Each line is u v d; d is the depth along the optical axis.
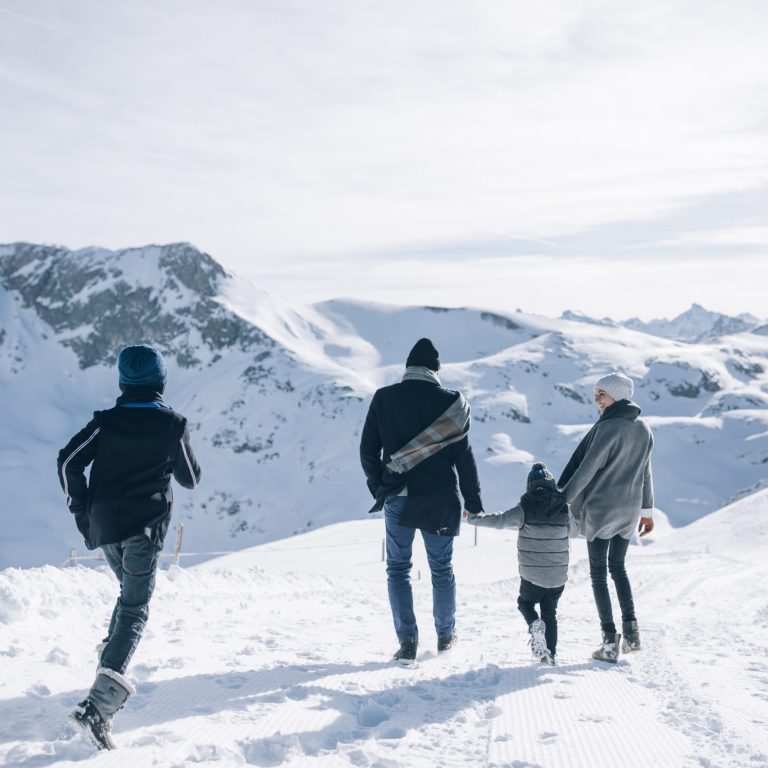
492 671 4.92
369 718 3.90
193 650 5.28
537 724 3.64
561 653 5.98
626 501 5.73
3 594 5.33
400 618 5.36
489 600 12.05
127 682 3.18
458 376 173.75
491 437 148.00
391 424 5.48
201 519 139.12
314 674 4.66
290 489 141.00
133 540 3.57
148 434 3.66
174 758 2.98
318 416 159.12
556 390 172.12
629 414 5.75
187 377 187.38
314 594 10.92
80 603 6.18
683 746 3.30
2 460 160.00
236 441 156.25
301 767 2.98
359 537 39.44
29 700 3.66
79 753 3.01
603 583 5.69
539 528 5.39
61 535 139.12
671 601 11.55
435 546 5.56
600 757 3.13
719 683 4.67
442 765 3.05
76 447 3.57
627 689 4.45
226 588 9.77
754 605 10.80
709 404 172.38
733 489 138.38
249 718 3.60
